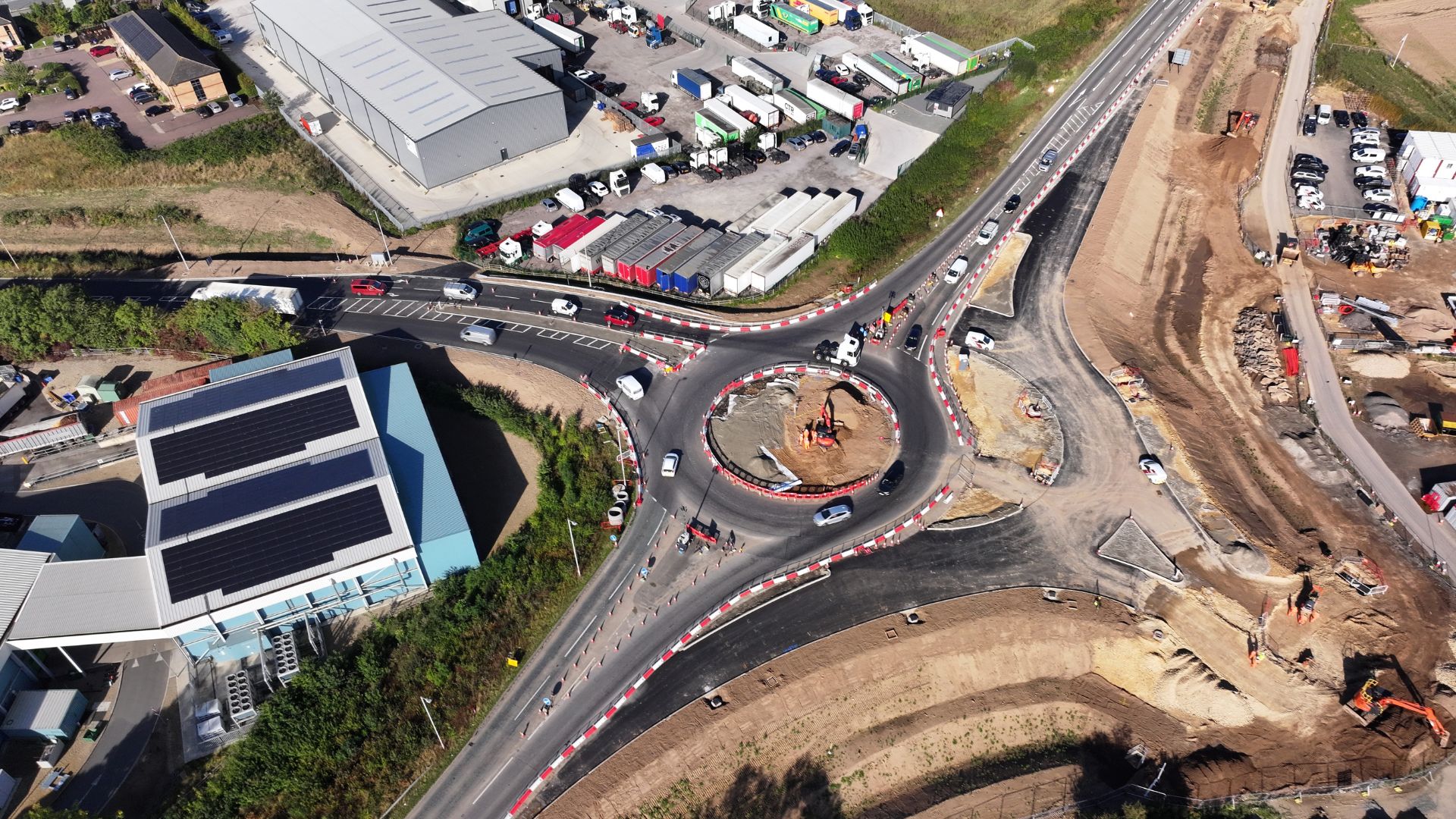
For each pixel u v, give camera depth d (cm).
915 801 6241
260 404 7488
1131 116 12712
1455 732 6338
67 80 13112
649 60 14225
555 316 9525
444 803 5988
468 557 7094
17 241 10756
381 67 12044
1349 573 7344
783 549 7388
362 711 6284
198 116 12638
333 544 6569
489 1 14800
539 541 7344
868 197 11169
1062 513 7681
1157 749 6431
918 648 6738
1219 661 6800
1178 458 8138
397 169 11719
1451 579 7306
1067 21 14462
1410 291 10094
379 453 7188
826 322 9506
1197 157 12269
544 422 8375
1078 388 8800
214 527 6594
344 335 9244
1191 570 7288
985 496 7825
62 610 6347
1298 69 13875
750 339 9294
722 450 8188
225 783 5888
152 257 10538
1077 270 10175
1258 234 11050
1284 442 8531
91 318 8919
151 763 6062
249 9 15538
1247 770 6269
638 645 6775
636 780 6081
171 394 7762
